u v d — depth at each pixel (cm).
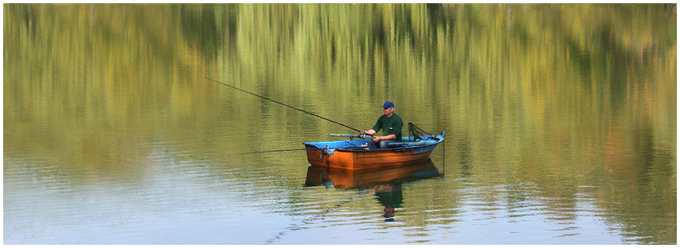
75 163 4650
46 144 5247
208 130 5734
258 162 4662
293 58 9869
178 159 4753
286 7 13200
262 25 12100
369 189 3984
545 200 3719
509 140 5275
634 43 10488
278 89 7831
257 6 13188
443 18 12744
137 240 3162
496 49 10319
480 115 6325
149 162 4678
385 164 4462
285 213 3538
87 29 11644
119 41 10931
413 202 3716
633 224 3306
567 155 4772
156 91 7738
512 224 3328
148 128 5844
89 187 4056
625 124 5816
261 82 8269
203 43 10931
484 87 7838
